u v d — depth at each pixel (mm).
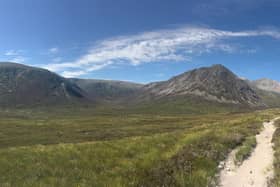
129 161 19125
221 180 16547
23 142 67562
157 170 16781
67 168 17422
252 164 20344
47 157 19594
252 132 39531
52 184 14523
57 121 134750
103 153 20984
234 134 31938
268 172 17922
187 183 15031
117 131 81875
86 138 71688
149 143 25078
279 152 23156
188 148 22609
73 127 102625
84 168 17609
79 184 14594
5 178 15352
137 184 14617
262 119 70688
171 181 15055
